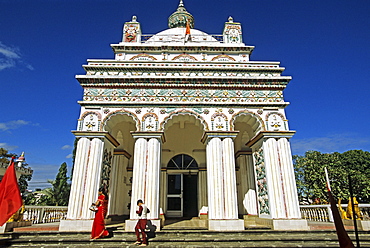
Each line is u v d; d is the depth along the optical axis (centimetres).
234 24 1350
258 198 1030
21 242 718
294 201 897
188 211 1302
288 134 978
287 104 1023
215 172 920
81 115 980
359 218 845
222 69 1084
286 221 861
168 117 995
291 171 934
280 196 904
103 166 975
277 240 741
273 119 1009
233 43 1292
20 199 777
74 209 856
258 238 753
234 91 1048
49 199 2244
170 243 733
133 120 1033
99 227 752
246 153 1274
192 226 927
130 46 1231
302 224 856
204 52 1248
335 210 390
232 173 923
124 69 1067
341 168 1978
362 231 789
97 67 1054
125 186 1299
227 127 989
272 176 930
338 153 2608
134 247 684
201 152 1373
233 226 844
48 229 832
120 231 806
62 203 2292
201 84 1044
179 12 1617
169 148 1374
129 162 1352
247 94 1045
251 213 1172
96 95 1015
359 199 1902
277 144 969
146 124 983
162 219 935
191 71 1084
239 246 688
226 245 701
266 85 1051
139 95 1024
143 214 731
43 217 1074
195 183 1347
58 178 2388
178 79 1037
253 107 1024
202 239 745
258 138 1025
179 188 1331
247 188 1231
